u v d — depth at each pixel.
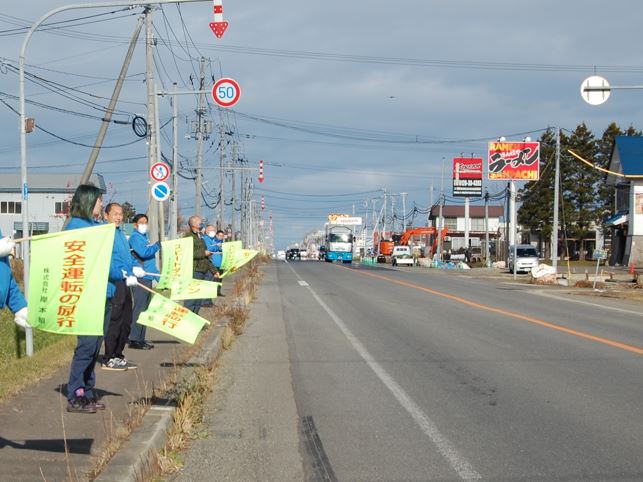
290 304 21.09
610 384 9.40
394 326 15.61
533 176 56.50
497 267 59.25
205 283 11.83
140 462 5.62
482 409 8.09
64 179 72.69
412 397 8.71
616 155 57.16
